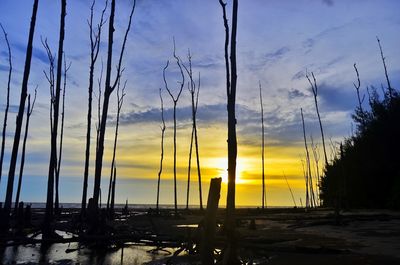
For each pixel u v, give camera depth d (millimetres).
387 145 33094
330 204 39469
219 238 10320
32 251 11984
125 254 11297
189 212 35500
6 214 13844
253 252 10227
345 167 36094
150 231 16250
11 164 14086
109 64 15125
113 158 25719
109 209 27688
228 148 9164
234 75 9883
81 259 10445
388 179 32844
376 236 13703
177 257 10164
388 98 34719
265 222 23609
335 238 13305
